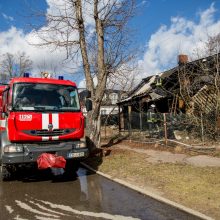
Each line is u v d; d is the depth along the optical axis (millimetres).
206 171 8750
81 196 7305
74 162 10016
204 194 6695
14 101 8672
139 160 11125
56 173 10117
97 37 13867
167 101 23641
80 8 13633
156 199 6723
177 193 6922
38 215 6059
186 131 16172
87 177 9438
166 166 9750
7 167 8898
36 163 8875
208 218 5375
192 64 17484
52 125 8828
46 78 9438
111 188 7953
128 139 17969
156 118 17188
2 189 8234
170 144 14336
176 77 21250
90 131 13133
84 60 13711
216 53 15938
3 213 6234
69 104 9375
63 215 6004
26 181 9094
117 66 13953
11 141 8516
